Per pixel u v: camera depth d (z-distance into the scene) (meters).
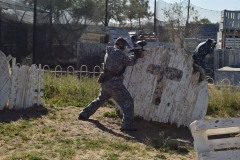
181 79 8.40
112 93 7.96
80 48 21.00
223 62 22.25
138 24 31.28
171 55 8.51
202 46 10.27
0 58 9.02
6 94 9.04
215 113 10.36
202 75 8.27
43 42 21.03
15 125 7.73
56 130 7.55
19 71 9.16
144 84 8.66
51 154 6.13
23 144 6.66
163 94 8.52
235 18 24.75
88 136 7.32
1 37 20.38
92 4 27.27
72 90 11.31
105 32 23.97
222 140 5.05
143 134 7.81
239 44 24.70
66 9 22.53
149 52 8.66
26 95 9.22
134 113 8.67
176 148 6.88
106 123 8.40
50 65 21.12
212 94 11.22
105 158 6.07
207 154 4.94
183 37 28.30
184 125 8.32
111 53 7.89
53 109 9.33
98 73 13.65
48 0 21.70
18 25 20.81
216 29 29.94
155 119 8.54
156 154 6.46
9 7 20.98
